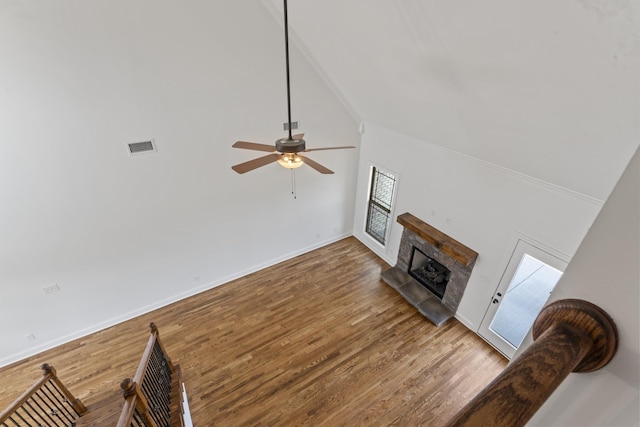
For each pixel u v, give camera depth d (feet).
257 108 14.08
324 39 12.10
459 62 8.34
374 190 19.24
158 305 15.71
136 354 13.42
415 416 11.25
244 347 13.78
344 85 14.98
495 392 1.46
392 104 13.47
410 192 16.21
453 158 13.35
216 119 13.30
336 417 11.17
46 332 13.26
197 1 11.03
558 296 1.82
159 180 13.14
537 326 1.90
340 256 19.90
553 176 9.80
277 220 17.78
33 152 10.37
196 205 14.61
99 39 10.03
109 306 14.34
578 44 5.76
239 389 12.05
